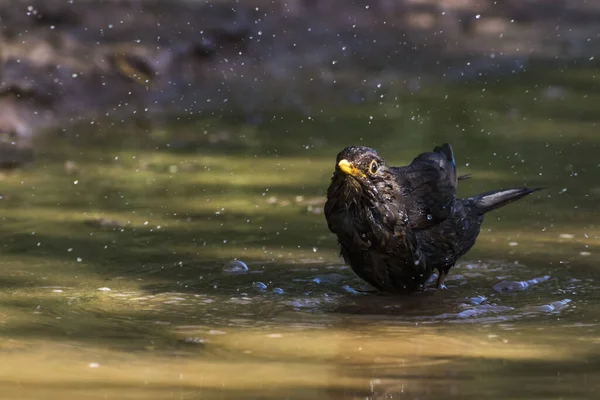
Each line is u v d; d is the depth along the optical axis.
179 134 16.69
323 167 14.71
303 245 10.92
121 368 6.88
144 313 8.42
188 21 23.16
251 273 9.86
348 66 23.56
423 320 8.41
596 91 21.47
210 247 10.73
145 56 19.95
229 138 16.53
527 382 6.66
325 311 8.70
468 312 8.66
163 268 9.92
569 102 20.28
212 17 24.02
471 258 10.48
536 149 15.98
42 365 6.91
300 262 10.30
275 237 11.21
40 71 18.20
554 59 25.70
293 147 16.00
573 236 11.28
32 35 19.92
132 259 10.20
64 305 8.60
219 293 9.16
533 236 11.30
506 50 26.75
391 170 9.41
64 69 18.53
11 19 20.73
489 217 12.16
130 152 15.36
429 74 23.31
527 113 19.09
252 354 7.30
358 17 28.33
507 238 11.22
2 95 17.09
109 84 18.95
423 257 9.41
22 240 10.77
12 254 10.27
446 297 9.25
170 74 20.28
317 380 6.71
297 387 6.55
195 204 12.53
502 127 17.75
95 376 6.69
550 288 9.44
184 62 21.05
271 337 7.80
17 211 11.95
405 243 9.30
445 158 10.35
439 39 27.66
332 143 16.27
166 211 12.16
